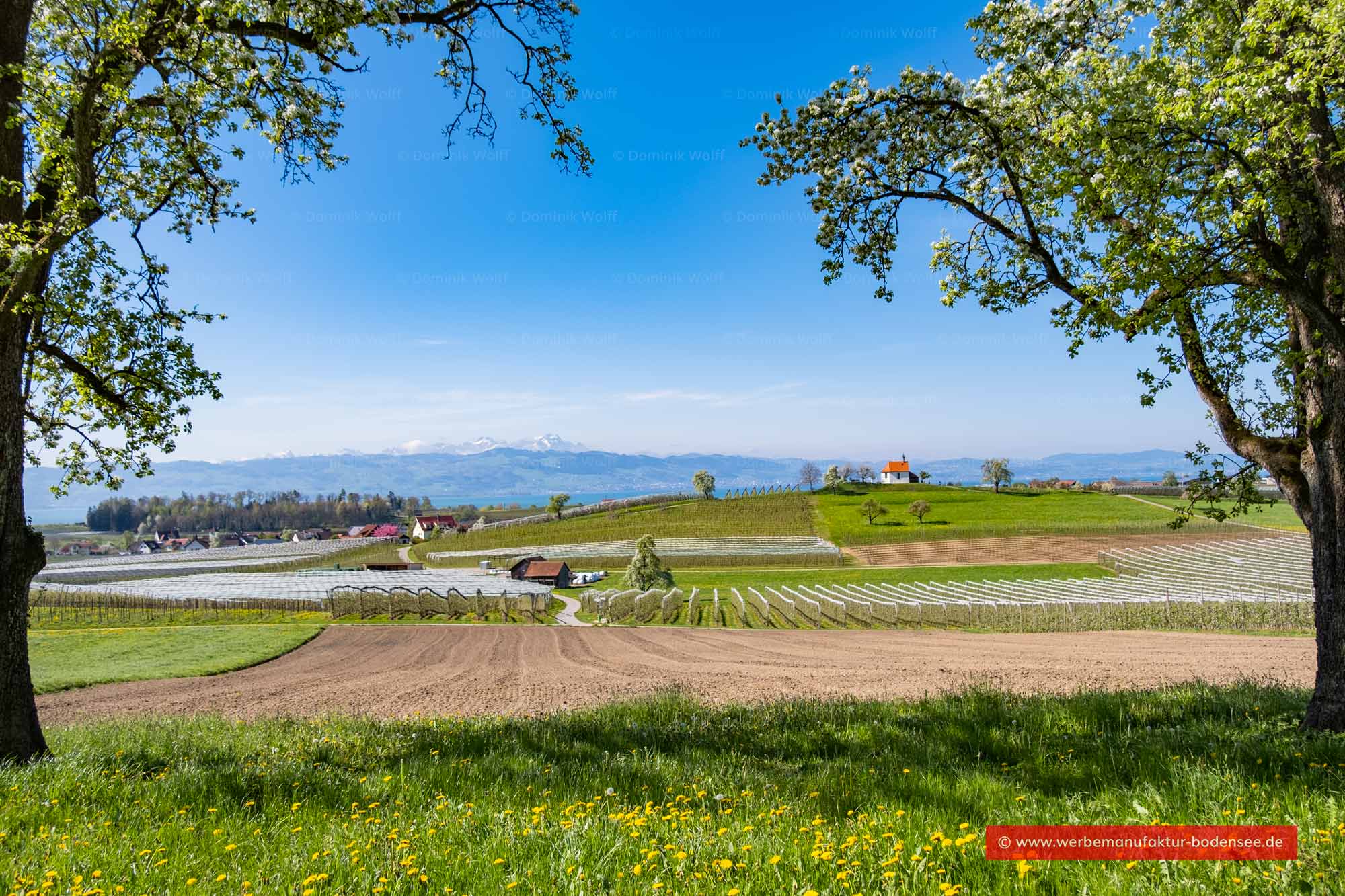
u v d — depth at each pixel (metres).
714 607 42.78
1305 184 7.12
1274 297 8.41
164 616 44.78
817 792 5.10
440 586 56.62
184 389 11.51
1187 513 9.95
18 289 7.70
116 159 9.88
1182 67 7.43
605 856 3.86
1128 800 4.54
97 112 8.76
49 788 5.57
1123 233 7.73
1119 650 22.61
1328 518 7.36
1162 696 9.21
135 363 11.13
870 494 121.75
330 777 6.14
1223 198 7.31
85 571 79.81
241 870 3.92
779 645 27.61
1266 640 24.64
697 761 6.38
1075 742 6.38
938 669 19.44
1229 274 7.57
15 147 8.10
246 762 6.91
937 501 109.06
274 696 19.52
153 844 4.39
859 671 19.73
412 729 9.59
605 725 8.96
